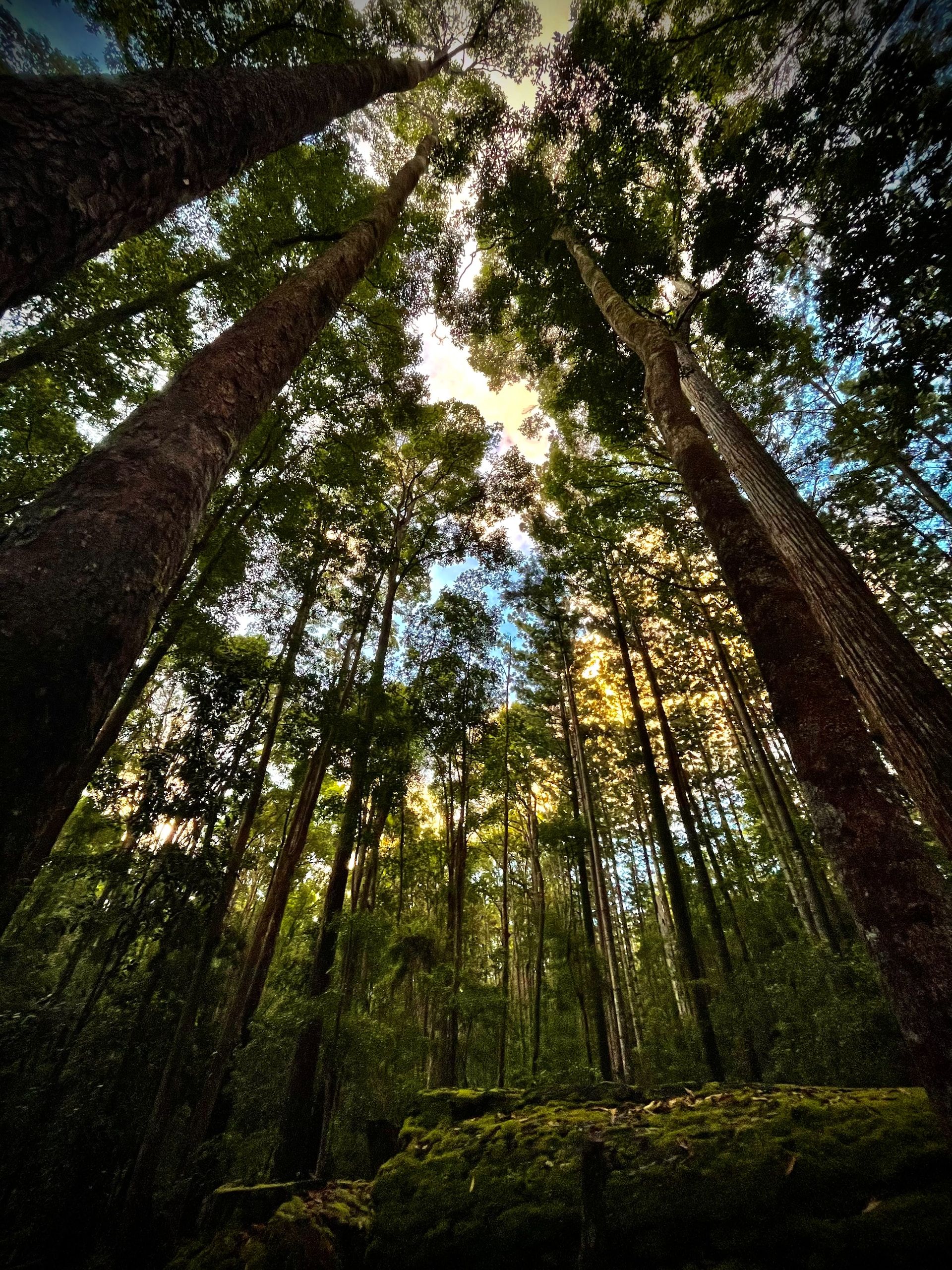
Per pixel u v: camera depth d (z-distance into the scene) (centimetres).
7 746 92
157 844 579
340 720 729
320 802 957
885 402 410
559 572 1193
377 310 906
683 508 1077
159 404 189
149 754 600
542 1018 1245
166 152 172
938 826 276
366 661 1005
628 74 469
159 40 470
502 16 759
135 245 700
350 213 794
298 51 566
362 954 700
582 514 1150
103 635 117
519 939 1612
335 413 856
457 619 996
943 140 295
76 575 121
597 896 1035
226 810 613
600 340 721
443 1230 322
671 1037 1137
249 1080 601
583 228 670
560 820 1156
